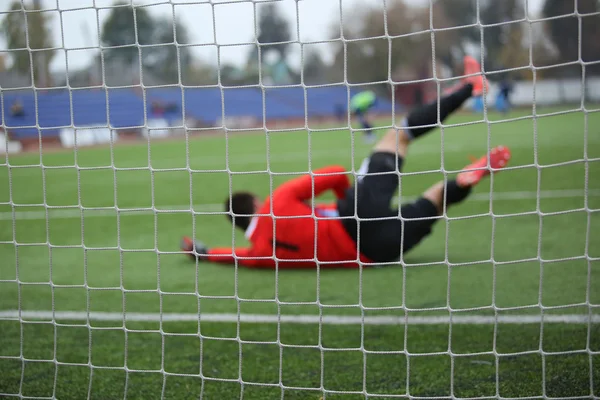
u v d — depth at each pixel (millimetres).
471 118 39062
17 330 5414
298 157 22375
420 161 19000
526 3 3580
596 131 26578
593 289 5793
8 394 4039
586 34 45656
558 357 4262
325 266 7340
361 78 36031
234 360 4598
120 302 6191
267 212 7090
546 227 8734
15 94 28562
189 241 7887
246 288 6555
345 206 6875
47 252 8820
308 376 4250
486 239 8305
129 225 10625
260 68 3951
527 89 42656
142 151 29422
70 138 34031
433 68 3787
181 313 5766
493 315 5258
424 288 6207
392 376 4156
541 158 17766
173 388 4125
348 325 5242
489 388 3877
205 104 46500
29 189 16281
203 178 16891
